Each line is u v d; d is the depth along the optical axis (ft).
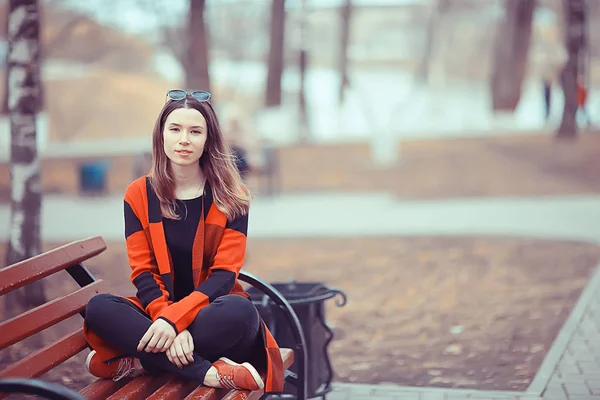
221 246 11.98
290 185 64.08
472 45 192.54
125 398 10.63
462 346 20.94
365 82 184.14
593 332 21.25
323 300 15.83
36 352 10.98
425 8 202.69
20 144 25.44
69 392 8.51
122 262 33.37
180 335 11.07
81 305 12.20
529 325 22.77
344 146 88.17
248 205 12.30
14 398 16.28
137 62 164.25
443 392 16.97
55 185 67.87
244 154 47.01
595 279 28.22
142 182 12.12
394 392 17.06
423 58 148.97
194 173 12.14
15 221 25.54
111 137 137.28
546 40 164.96
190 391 11.29
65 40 132.87
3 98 108.58
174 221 11.96
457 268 31.42
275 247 37.55
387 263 32.91
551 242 36.22
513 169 65.77
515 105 100.99
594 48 190.19
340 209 50.75
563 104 80.33
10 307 25.08
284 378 12.94
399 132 106.22
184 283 12.07
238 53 167.84
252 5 161.27
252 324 11.51
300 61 100.58
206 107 12.07
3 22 126.62
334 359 20.21
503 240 37.19
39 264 11.45
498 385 17.60
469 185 59.62
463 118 132.67
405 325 23.39
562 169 64.54
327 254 35.42
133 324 11.09
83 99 146.20
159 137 12.00
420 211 48.49
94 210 52.70
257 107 149.18
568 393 16.44
